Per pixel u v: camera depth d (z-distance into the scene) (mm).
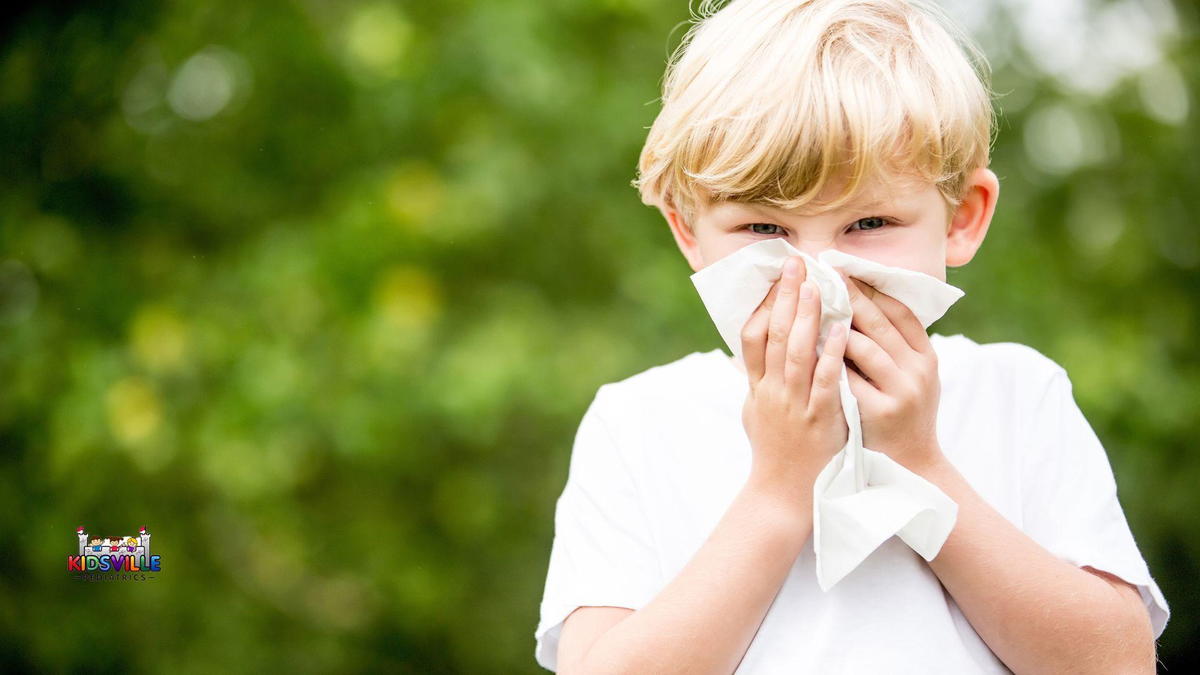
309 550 5160
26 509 4648
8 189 4762
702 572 1724
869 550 1634
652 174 1968
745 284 1759
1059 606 1673
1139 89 5430
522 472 5379
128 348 4637
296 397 4586
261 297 4762
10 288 4828
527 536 5414
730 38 1859
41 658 4734
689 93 1863
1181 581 5570
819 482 1653
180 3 4801
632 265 5074
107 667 4840
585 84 4961
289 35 4938
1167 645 5719
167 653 4918
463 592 5398
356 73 4848
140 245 4980
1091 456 1923
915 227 1762
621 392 2104
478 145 4867
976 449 1914
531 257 5305
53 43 4656
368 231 4793
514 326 4910
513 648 5391
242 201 5117
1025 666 1699
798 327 1703
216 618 4973
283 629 5156
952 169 1809
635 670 1680
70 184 4855
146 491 4828
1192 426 5055
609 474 2006
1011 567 1686
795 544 1733
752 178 1707
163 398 4586
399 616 5312
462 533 5344
